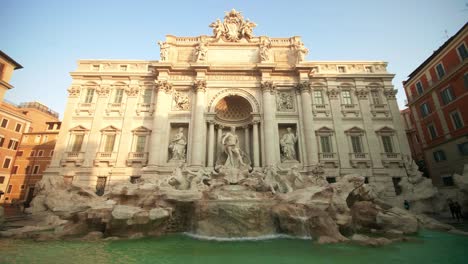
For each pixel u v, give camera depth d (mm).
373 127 31859
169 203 18453
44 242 13922
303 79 32875
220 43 34969
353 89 33938
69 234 15781
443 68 33969
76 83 33656
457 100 31875
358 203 19875
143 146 30875
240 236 16062
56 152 30312
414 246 12766
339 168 29859
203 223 17031
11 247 12508
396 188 29391
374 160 30094
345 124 32125
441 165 34719
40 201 23594
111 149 30797
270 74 33312
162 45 34125
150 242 14375
